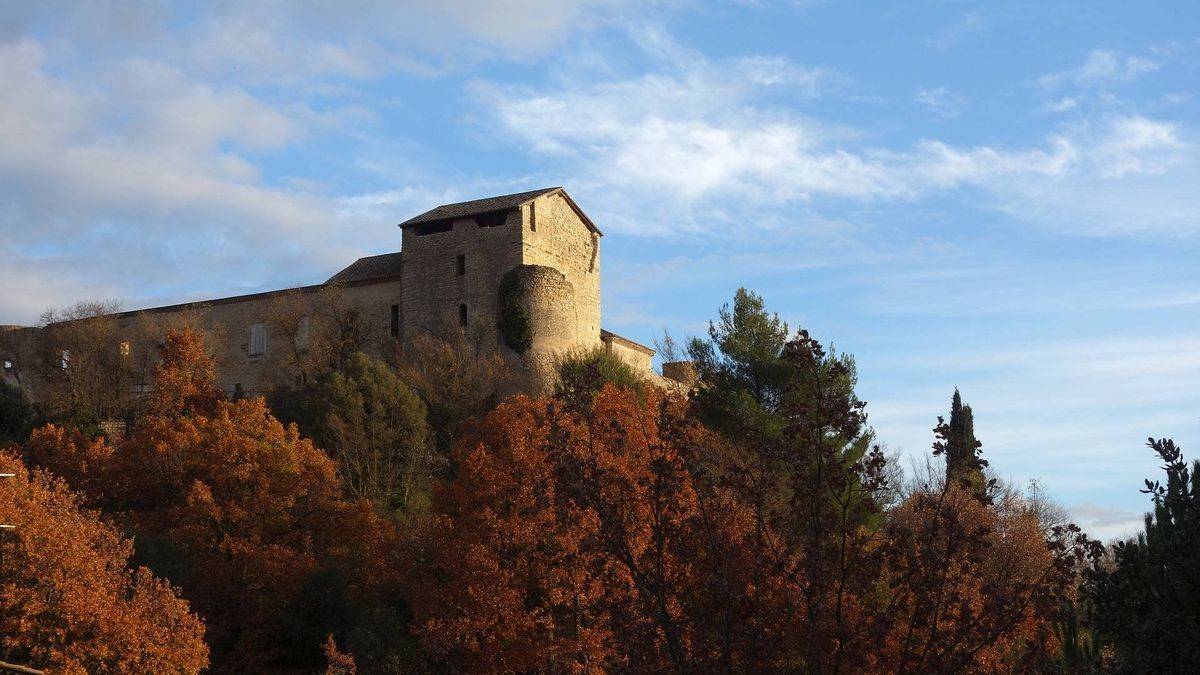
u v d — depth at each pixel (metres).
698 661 15.30
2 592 33.56
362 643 37.59
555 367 69.06
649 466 17.42
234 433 48.75
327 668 38.09
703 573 16.66
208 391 70.38
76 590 33.69
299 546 46.62
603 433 18.50
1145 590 15.92
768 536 16.52
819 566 15.22
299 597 42.53
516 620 34.62
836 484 16.20
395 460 59.62
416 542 43.38
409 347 76.12
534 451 37.88
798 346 16.75
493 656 35.25
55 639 33.66
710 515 16.75
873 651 15.16
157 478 48.53
